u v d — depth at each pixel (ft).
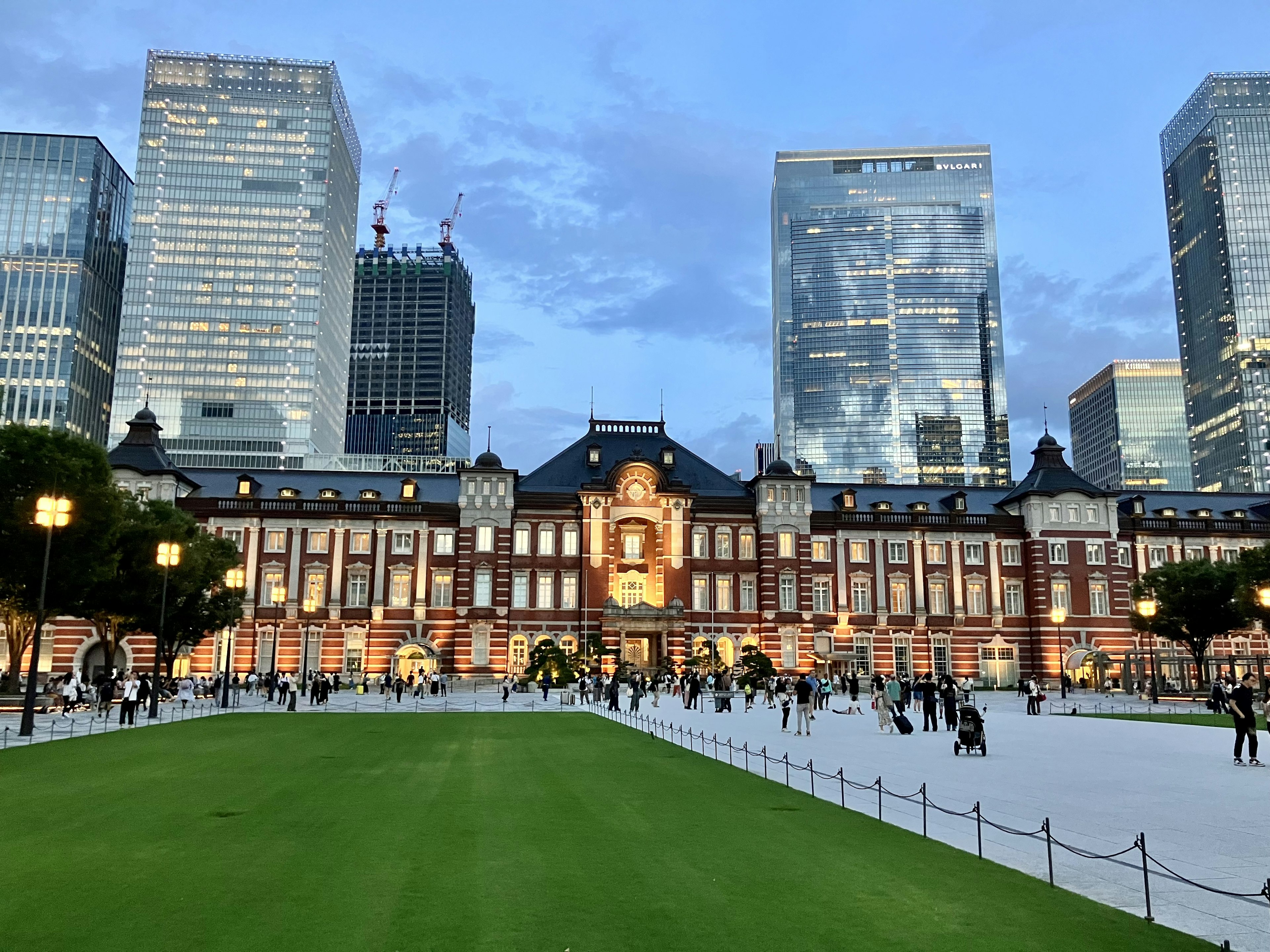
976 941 40.83
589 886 49.42
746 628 324.39
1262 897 48.16
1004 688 330.13
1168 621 281.95
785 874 52.19
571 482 335.26
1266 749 118.52
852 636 329.11
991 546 339.98
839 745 123.54
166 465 314.35
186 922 43.11
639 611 309.42
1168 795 80.28
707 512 331.16
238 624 309.22
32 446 195.00
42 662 294.87
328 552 317.83
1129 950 39.81
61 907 45.37
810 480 333.21
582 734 143.64
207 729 151.33
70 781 87.76
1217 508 361.71
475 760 106.93
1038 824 67.15
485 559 319.06
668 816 70.08
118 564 224.94
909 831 64.90
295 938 40.88
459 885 49.57
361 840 60.80
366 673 310.86
